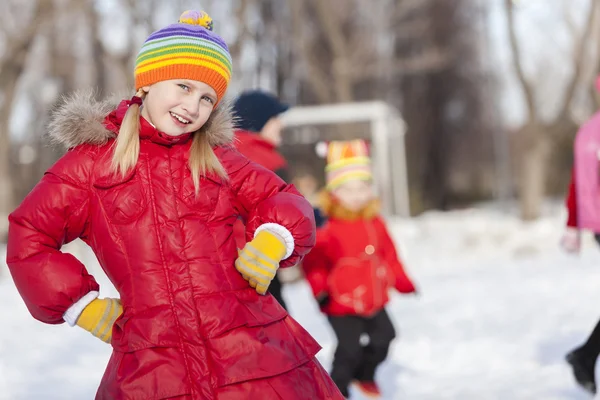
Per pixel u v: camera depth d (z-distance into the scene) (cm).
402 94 3881
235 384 277
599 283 1045
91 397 591
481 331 788
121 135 287
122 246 284
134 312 280
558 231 1988
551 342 697
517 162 4456
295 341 296
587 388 471
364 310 554
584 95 3075
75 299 279
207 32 301
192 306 279
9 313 1085
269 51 3331
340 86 2688
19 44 2119
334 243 562
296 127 2450
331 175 582
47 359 741
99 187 286
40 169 3028
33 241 281
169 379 272
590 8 2575
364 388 555
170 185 288
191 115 292
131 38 2347
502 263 1538
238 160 307
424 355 701
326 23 2698
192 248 285
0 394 602
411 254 1839
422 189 3994
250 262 289
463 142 4106
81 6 2222
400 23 3434
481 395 536
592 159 516
